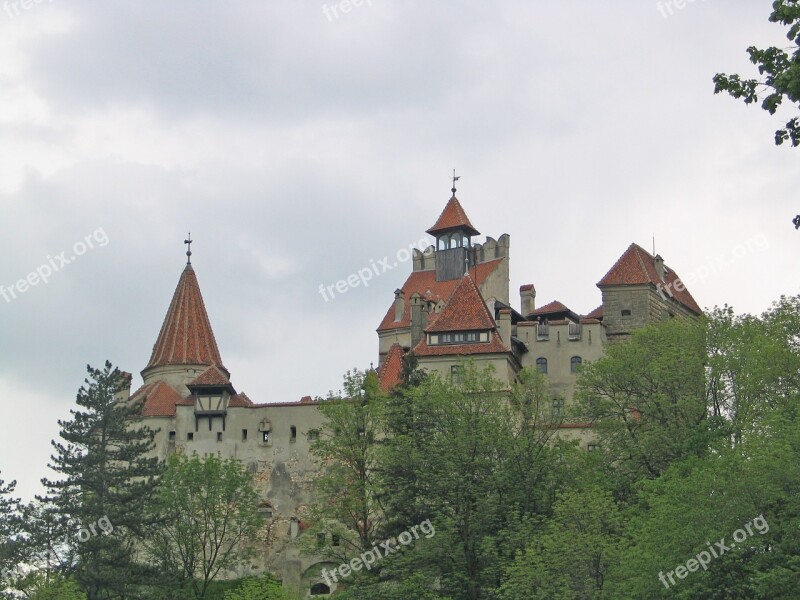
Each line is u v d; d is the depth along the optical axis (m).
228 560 103.12
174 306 131.75
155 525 102.31
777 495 66.62
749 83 39.16
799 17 38.47
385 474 88.56
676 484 70.75
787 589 62.88
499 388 94.06
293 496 116.56
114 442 106.88
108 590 97.31
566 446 87.19
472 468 85.81
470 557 81.44
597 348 113.75
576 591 72.06
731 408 88.69
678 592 65.69
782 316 93.25
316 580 105.38
